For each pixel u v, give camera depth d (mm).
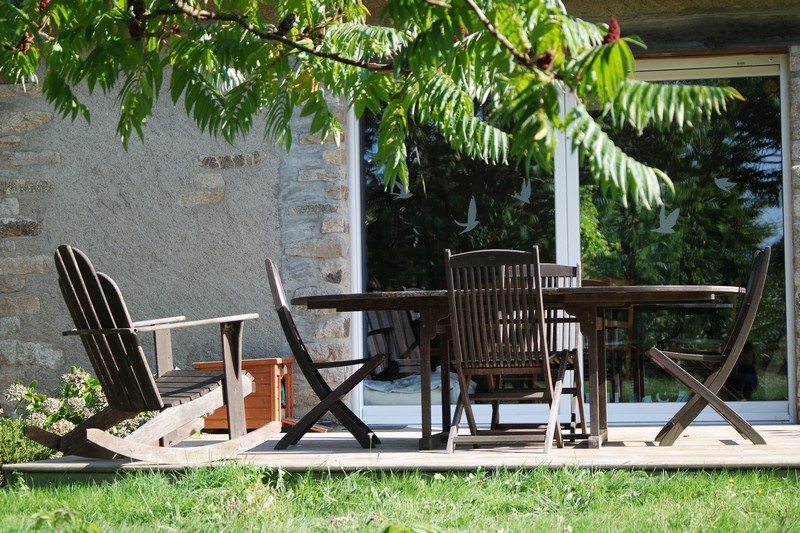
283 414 7277
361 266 7477
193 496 4270
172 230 7516
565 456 4812
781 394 7203
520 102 1697
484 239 7441
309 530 3760
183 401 5062
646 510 3936
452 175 7496
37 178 7625
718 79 7328
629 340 7402
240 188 7461
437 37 2043
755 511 3906
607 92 1657
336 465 4668
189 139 7527
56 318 7562
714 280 7289
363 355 7535
